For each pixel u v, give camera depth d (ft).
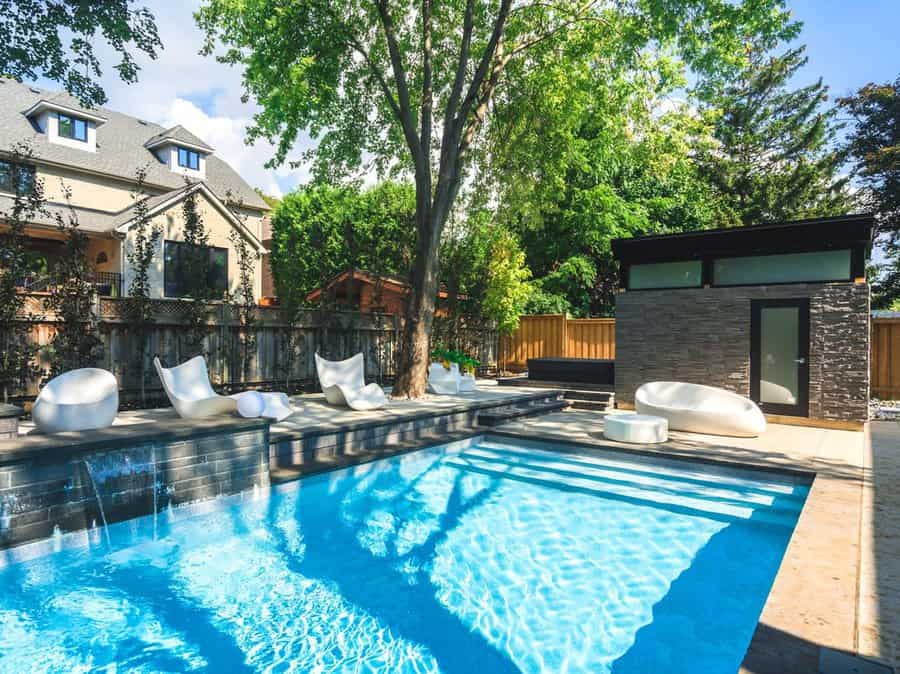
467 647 9.56
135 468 14.62
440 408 27.04
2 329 21.16
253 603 11.12
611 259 66.33
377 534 15.19
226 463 16.83
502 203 46.57
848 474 17.63
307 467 19.44
